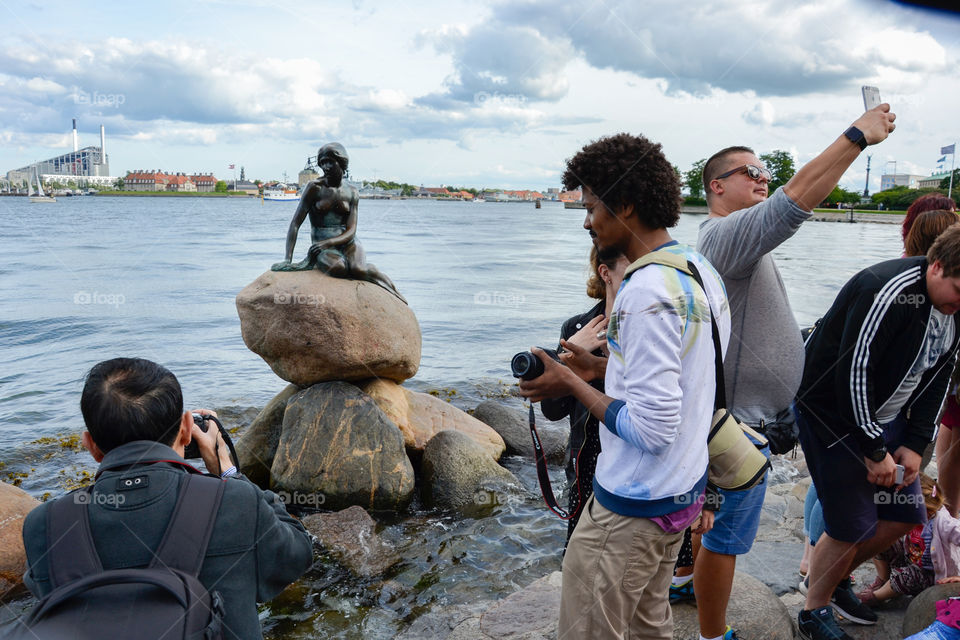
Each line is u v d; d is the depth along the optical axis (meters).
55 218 60.59
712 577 2.57
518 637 3.15
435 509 5.81
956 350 2.81
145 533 1.60
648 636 2.19
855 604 3.18
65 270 23.61
